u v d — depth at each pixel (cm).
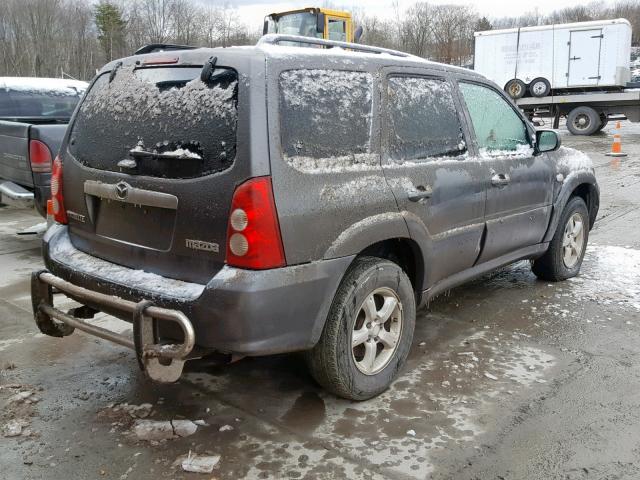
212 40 5628
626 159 1527
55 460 299
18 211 913
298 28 1482
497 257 475
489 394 364
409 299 372
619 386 374
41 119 815
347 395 343
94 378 384
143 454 304
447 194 392
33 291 350
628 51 2119
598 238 751
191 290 296
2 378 382
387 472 290
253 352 289
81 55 5491
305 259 301
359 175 332
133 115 332
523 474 289
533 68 2206
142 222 324
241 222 282
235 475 288
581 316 491
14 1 5191
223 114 293
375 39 6009
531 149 503
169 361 288
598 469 293
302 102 309
